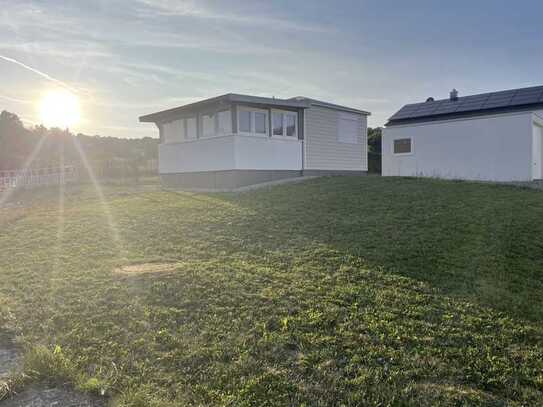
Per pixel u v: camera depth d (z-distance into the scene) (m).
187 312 4.36
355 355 3.43
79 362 3.45
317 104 16.09
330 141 16.92
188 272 5.62
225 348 3.59
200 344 3.68
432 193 10.84
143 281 5.38
